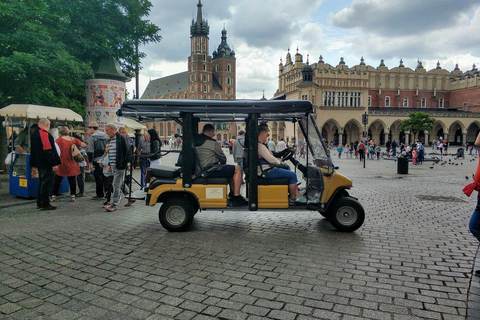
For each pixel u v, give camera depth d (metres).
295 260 4.49
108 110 12.60
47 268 4.21
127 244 5.19
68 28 13.87
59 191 9.70
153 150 10.52
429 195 9.92
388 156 33.97
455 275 4.00
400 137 69.94
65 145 8.52
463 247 5.04
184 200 5.89
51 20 13.11
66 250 4.90
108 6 14.80
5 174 13.53
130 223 6.52
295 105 5.73
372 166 22.02
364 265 4.31
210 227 6.23
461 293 3.52
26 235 5.63
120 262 4.43
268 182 5.87
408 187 11.67
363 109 64.00
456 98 77.12
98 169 9.06
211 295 3.49
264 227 6.23
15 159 9.07
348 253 4.77
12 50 11.26
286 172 5.91
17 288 3.65
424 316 3.06
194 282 3.80
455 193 10.31
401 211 7.64
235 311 3.16
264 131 6.11
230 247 5.04
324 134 65.94
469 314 3.09
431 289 3.62
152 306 3.26
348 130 67.50
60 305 3.28
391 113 65.44
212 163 5.96
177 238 5.52
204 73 123.31
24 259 4.53
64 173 8.55
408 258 4.57
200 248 5.00
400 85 75.44
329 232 5.88
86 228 6.12
